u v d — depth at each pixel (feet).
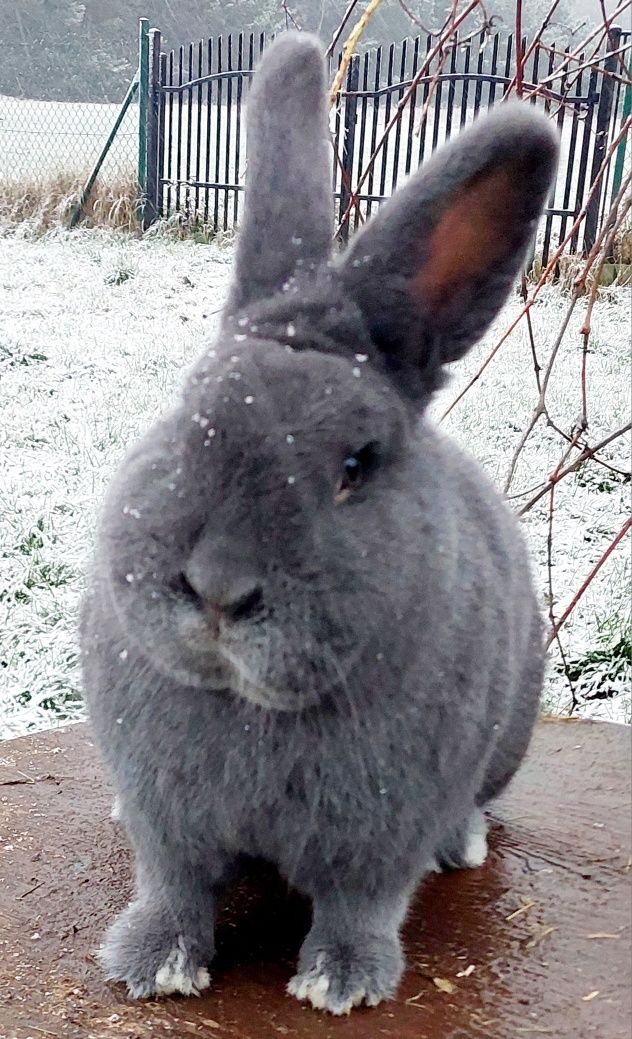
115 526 2.07
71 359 8.25
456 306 2.28
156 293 10.66
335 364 2.10
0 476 6.06
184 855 2.36
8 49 19.08
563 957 2.53
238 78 13.30
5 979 2.41
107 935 2.50
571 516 5.86
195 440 2.01
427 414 2.48
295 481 1.98
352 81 11.64
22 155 14.85
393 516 2.09
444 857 2.83
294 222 2.37
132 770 2.28
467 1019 2.35
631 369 8.40
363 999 2.36
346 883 2.35
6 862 2.78
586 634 4.79
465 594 2.29
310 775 2.20
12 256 11.82
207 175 13.57
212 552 1.93
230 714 2.17
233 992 2.40
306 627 1.96
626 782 3.25
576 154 12.26
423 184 2.22
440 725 2.24
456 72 11.75
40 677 4.44
